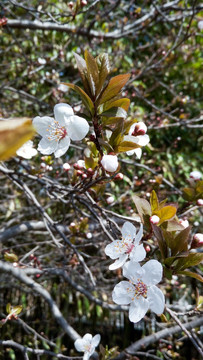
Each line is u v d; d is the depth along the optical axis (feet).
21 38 14.80
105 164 3.48
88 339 5.83
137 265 3.72
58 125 3.97
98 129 3.75
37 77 12.61
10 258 7.48
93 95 3.60
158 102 16.75
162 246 3.90
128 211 12.05
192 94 17.61
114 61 12.94
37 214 13.76
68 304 15.66
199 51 15.67
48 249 14.35
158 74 16.08
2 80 14.88
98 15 11.69
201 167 16.66
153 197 4.23
